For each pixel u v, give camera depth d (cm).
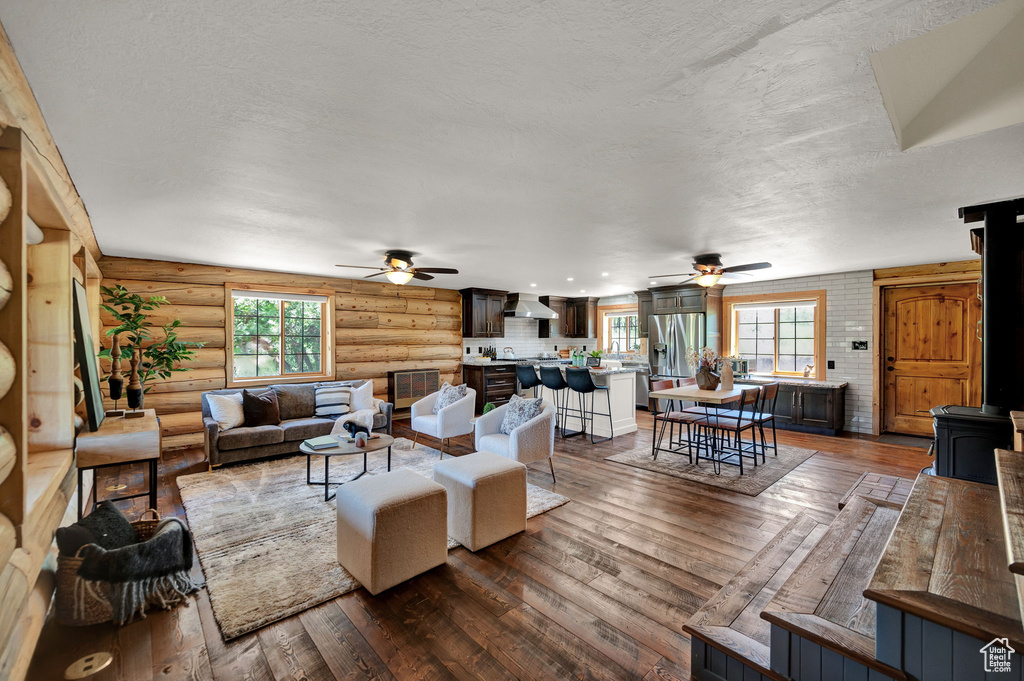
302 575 245
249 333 571
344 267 532
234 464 452
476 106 164
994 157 211
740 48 130
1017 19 158
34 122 160
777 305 670
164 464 453
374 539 225
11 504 132
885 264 536
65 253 214
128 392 347
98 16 115
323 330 632
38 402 212
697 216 314
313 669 178
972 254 466
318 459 473
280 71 141
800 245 414
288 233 361
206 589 234
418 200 276
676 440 555
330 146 198
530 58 135
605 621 206
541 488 384
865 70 141
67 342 215
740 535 293
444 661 182
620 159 213
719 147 200
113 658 185
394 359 698
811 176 236
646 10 114
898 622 133
